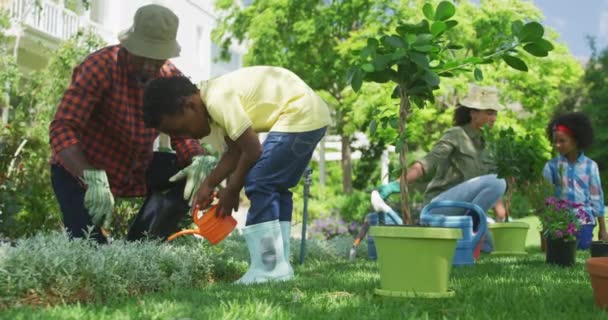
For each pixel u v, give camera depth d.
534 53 2.87
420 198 9.36
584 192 5.98
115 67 3.78
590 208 6.00
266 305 2.38
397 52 2.72
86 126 3.91
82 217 3.77
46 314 2.21
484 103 5.27
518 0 14.01
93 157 3.95
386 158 17.11
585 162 6.03
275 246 3.35
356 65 2.81
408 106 2.96
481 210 4.49
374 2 14.35
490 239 5.47
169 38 3.76
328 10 15.03
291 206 3.62
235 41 21.03
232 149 3.32
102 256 2.83
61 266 2.71
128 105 3.85
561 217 4.41
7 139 6.43
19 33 9.31
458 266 4.29
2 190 5.39
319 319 2.20
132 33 3.73
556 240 4.43
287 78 3.43
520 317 2.24
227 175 3.34
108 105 3.84
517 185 6.24
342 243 6.05
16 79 8.35
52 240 2.95
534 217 13.96
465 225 4.41
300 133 3.31
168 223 3.93
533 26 2.79
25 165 6.34
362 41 13.91
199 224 3.30
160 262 3.22
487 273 3.68
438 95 13.60
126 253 3.03
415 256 2.62
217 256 3.84
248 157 3.16
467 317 2.21
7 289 2.55
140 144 3.91
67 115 3.68
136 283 2.95
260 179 3.31
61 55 8.59
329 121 3.51
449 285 3.08
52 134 3.64
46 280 2.67
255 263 3.36
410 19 13.91
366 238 6.32
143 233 3.88
